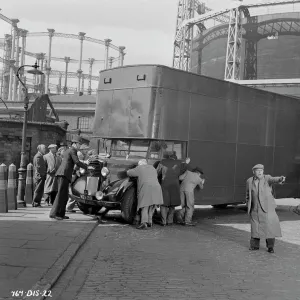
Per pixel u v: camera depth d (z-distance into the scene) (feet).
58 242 24.53
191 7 238.07
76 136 34.24
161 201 33.86
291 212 52.60
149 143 36.73
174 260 23.13
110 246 26.05
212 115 40.45
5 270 17.98
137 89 36.91
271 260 24.25
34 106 98.12
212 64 201.87
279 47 180.14
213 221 40.75
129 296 16.42
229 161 42.16
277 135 47.73
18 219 32.53
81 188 36.37
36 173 41.34
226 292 17.49
